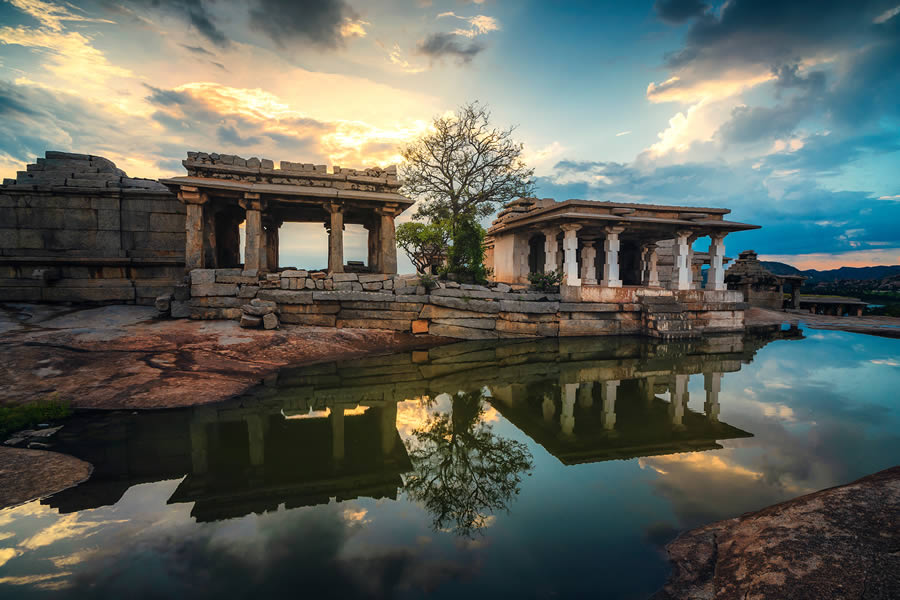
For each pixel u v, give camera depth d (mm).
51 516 4156
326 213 19047
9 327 11445
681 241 19547
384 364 12156
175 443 6242
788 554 3105
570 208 17844
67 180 15641
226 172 14938
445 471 5695
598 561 3494
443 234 24172
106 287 15422
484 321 16516
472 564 3482
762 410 8227
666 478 5172
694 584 3092
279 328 13445
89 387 8023
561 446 6559
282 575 3303
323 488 5016
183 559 3506
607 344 15977
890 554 2908
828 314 28297
